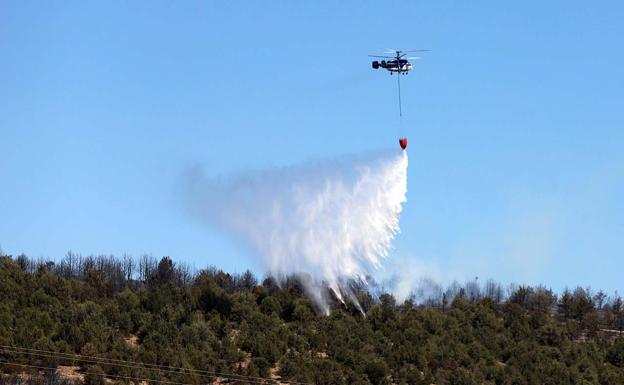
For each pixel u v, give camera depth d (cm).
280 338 17325
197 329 16862
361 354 16738
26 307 17175
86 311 17238
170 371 14750
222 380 15000
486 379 16762
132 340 16712
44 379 13975
